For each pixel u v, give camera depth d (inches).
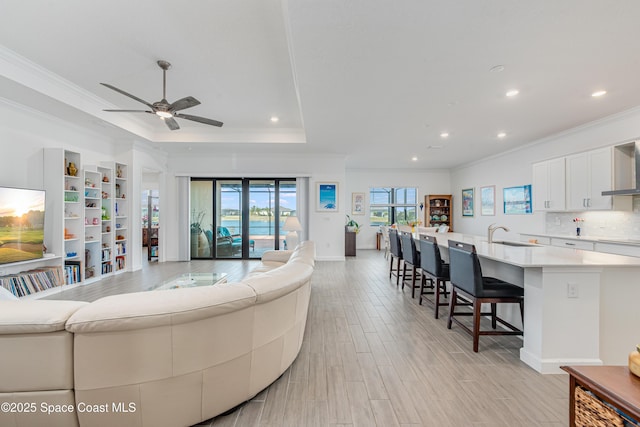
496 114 157.0
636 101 137.9
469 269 98.0
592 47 92.4
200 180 281.4
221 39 106.7
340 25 81.7
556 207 195.0
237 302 59.4
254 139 228.8
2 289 69.3
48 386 50.2
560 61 101.2
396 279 200.4
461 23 80.7
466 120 167.5
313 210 274.4
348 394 72.2
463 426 61.2
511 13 76.5
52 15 93.7
